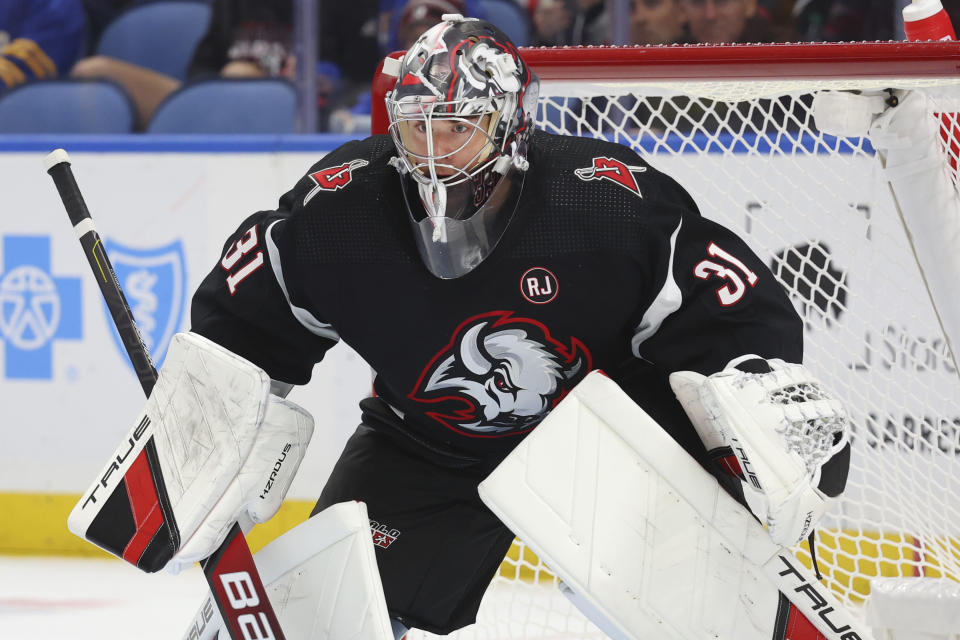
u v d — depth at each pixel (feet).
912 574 33.60
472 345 20.01
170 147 43.01
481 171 18.58
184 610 38.09
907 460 33.27
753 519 18.84
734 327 19.02
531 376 20.49
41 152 43.47
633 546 19.01
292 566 20.13
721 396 18.02
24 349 44.11
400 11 55.72
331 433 42.52
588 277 19.10
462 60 18.35
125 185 43.32
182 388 20.06
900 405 32.76
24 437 44.37
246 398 19.36
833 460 18.43
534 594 34.73
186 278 43.34
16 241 43.88
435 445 22.80
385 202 19.48
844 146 33.55
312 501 42.75
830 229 32.78
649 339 19.81
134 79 56.80
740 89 26.45
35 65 57.21
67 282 43.65
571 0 53.01
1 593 39.86
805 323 32.94
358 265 19.65
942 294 25.21
